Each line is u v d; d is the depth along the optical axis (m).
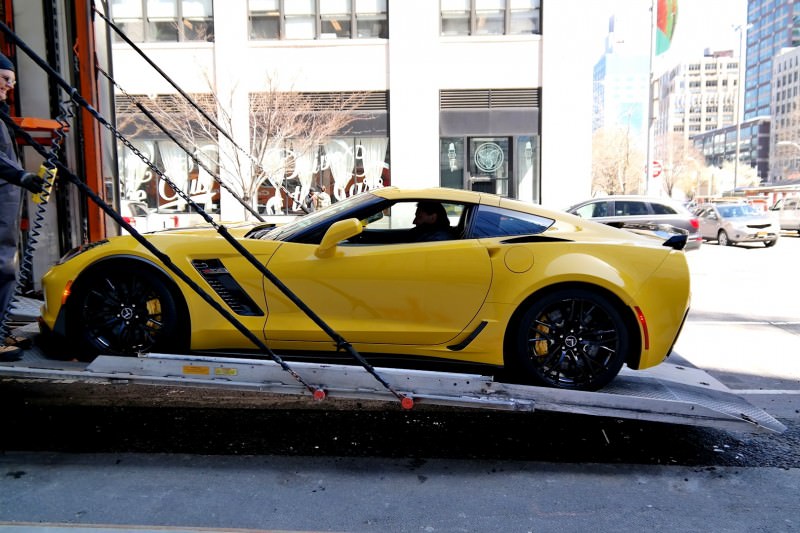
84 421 4.48
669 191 95.75
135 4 19.41
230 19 19.31
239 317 4.31
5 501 3.30
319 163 19.94
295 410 4.80
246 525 3.11
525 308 4.26
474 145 20.19
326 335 4.27
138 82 19.22
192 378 3.91
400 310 4.29
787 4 151.00
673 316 4.23
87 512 3.20
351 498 3.42
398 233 4.72
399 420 4.64
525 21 19.94
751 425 3.95
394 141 19.89
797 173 114.06
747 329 8.06
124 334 4.36
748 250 20.25
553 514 3.28
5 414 4.60
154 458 3.88
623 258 4.23
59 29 6.12
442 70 19.86
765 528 3.15
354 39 19.75
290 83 19.48
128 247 4.30
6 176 3.49
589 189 20.16
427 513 3.28
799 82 124.50
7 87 4.13
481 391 3.87
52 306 4.36
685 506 3.38
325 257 4.30
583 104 19.89
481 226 4.51
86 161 6.34
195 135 19.02
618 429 4.53
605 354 4.25
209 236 4.58
